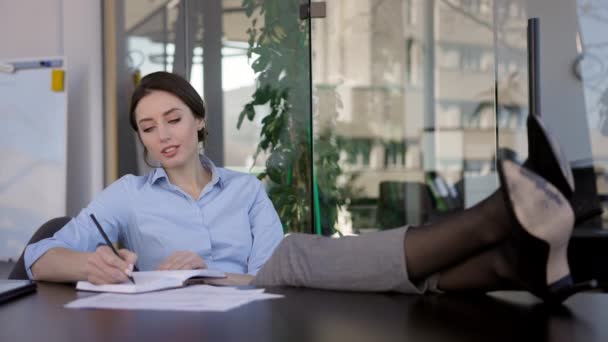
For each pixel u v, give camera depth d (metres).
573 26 3.90
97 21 4.53
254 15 4.18
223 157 4.24
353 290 1.28
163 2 4.36
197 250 2.07
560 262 1.12
